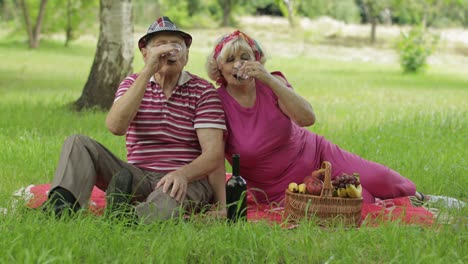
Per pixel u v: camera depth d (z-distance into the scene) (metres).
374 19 44.31
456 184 6.77
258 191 5.99
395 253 4.29
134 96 5.23
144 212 4.91
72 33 32.88
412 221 5.16
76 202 4.98
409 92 18.69
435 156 8.17
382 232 4.67
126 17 12.95
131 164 5.43
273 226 4.70
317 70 26.45
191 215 4.99
